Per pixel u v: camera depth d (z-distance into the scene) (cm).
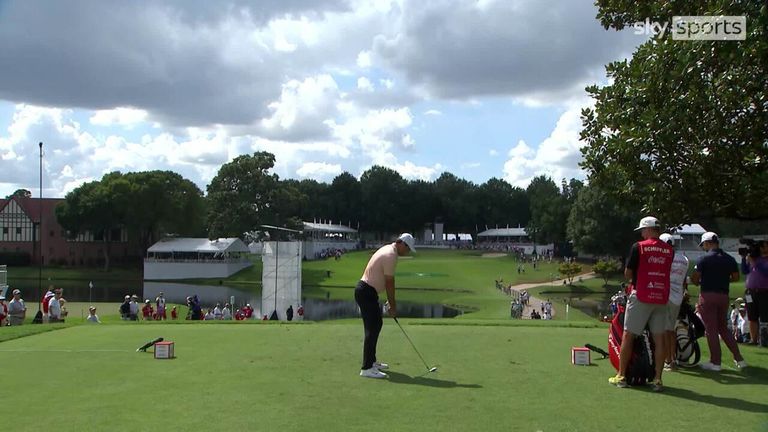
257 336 1195
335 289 7588
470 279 8212
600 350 934
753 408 646
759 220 1166
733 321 1641
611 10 1253
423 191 15312
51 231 10150
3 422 575
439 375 809
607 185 1234
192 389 716
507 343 1104
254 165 9962
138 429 552
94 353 981
